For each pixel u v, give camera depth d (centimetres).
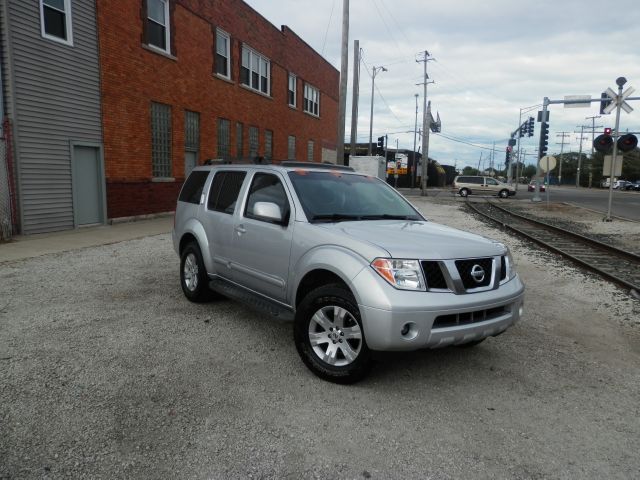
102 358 429
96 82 1316
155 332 500
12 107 1070
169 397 362
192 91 1758
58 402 348
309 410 350
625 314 629
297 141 2844
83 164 1303
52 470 273
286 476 275
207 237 580
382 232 416
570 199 3825
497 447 311
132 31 1438
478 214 2286
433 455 300
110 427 318
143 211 1527
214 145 1923
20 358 424
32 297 622
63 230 1234
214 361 431
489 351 477
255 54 2273
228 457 291
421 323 353
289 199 468
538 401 376
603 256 1095
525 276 859
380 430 326
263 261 480
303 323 408
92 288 674
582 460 301
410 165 6638
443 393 384
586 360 465
